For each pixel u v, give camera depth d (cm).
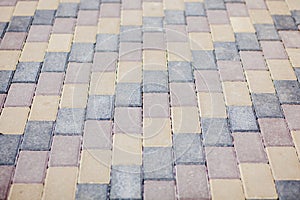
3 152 208
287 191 193
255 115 227
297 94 239
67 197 191
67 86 241
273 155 208
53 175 198
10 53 261
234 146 212
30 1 303
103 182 196
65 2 303
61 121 223
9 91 238
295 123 223
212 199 190
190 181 197
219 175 199
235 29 282
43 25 283
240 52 265
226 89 241
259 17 293
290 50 267
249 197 191
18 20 286
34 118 224
